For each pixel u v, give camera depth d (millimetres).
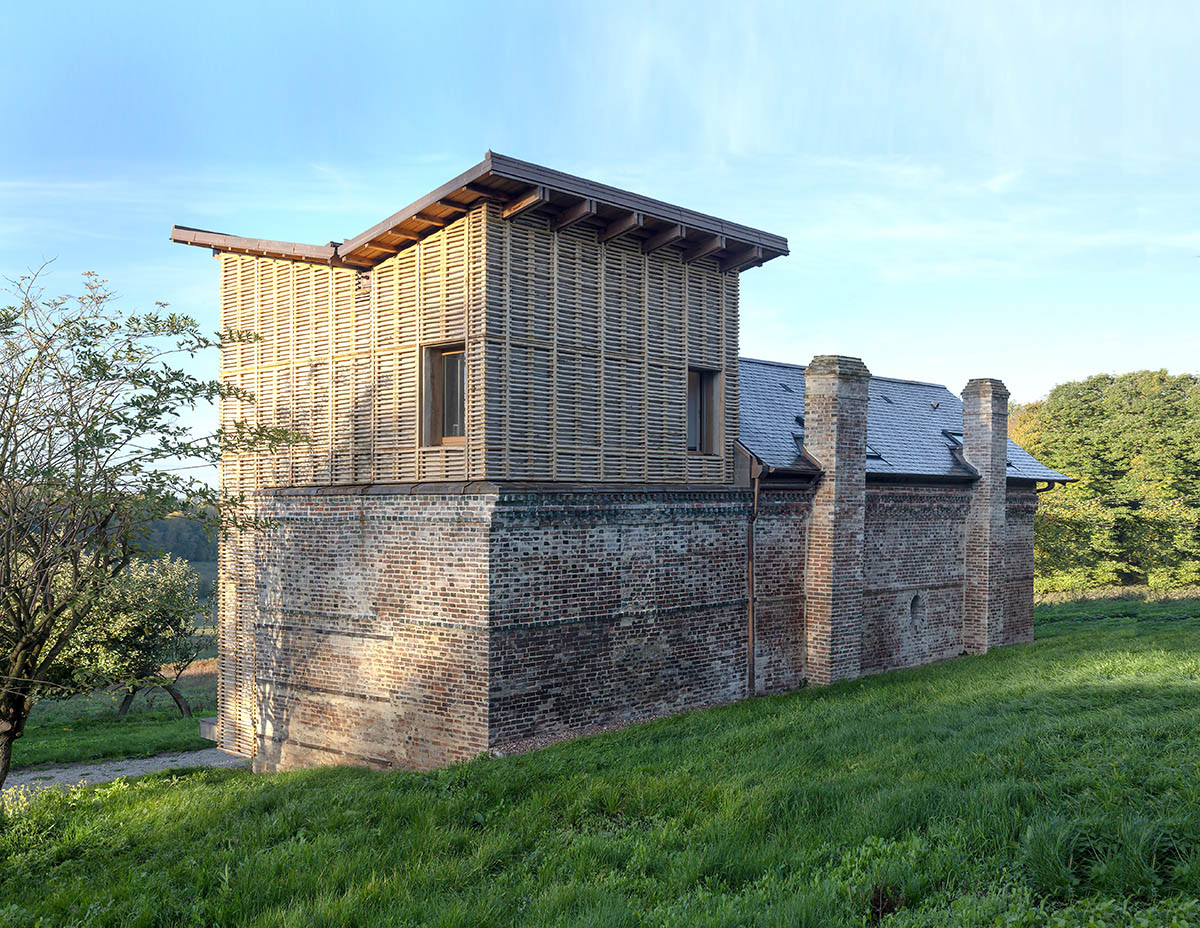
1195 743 9578
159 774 15562
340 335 15719
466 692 13367
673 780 9945
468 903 6930
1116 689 13883
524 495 13344
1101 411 59156
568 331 14633
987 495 22859
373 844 8820
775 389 21906
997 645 23109
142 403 11938
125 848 10039
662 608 15727
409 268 14680
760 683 17781
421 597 14000
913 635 21547
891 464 21172
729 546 17078
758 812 8375
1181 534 48094
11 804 12547
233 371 17438
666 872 7230
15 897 8750
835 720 13578
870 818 7891
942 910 5902
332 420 15781
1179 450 50688
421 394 14430
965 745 10789
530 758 12008
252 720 16938
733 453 17562
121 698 28359
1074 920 5500
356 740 14945
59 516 11875
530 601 13656
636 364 15750
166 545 60438
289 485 16406
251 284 17281
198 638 28406
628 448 15547
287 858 8359
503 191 13297
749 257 16688
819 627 18641
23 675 12164
